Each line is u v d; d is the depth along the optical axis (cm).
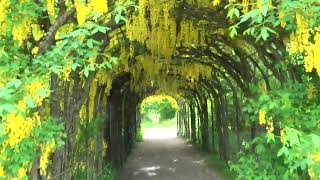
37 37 571
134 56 1181
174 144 2959
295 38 563
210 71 1531
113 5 568
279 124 658
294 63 742
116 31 838
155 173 1636
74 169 946
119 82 1582
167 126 5550
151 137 3728
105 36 751
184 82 2061
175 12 814
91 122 1034
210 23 883
